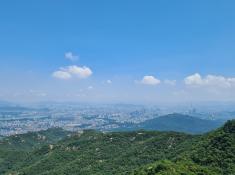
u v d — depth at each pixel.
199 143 151.50
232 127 145.00
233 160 127.38
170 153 185.88
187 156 136.38
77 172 198.12
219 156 130.50
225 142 137.38
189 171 115.94
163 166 117.19
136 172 126.06
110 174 179.62
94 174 185.38
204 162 128.88
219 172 121.62
